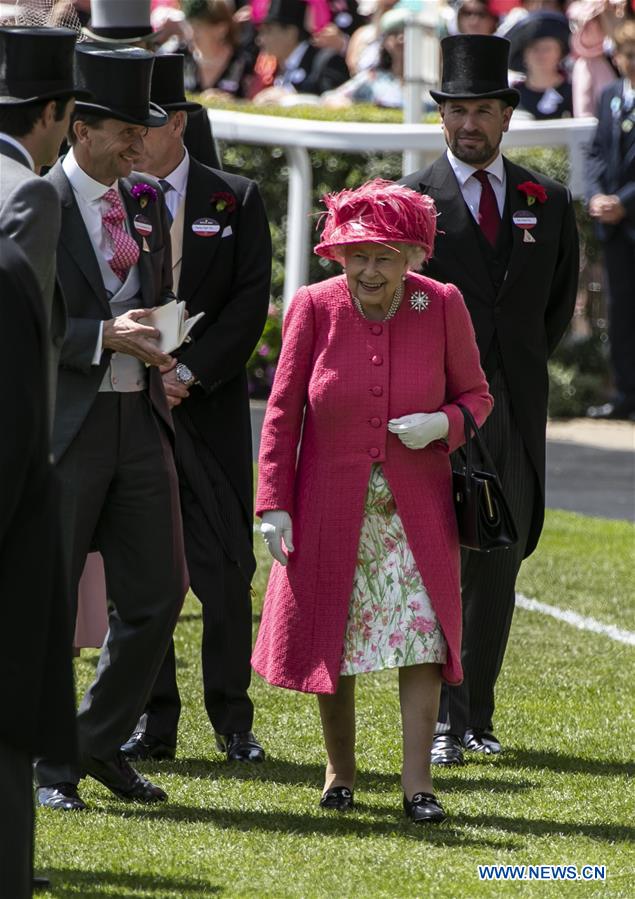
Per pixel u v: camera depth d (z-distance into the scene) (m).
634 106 47.16
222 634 20.67
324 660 17.48
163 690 20.56
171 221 20.89
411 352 17.81
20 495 11.55
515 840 17.28
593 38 49.81
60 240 17.81
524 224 21.00
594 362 53.78
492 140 20.95
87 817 17.66
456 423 17.75
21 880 11.90
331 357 17.78
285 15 54.34
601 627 28.03
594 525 36.94
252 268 21.06
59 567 11.92
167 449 18.33
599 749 21.12
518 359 21.03
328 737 18.31
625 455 46.69
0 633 11.61
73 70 14.61
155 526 18.12
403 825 17.69
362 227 17.12
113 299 18.12
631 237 48.53
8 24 16.94
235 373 20.80
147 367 18.14
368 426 17.66
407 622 17.56
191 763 20.31
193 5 53.12
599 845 17.23
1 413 11.45
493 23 49.25
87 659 25.28
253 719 22.02
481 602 21.17
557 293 21.91
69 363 17.42
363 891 15.52
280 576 18.05
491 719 21.53
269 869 16.08
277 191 54.78
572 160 47.91
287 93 52.47
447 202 21.05
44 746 11.80
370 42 54.84
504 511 17.78
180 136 20.88
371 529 17.77
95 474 17.83
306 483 17.86
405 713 18.00
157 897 15.18
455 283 20.97
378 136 44.00
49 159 14.52
